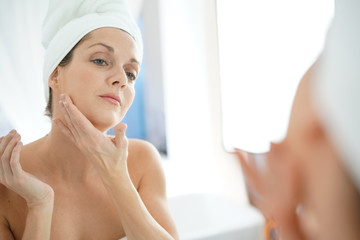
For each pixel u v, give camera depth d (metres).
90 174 0.78
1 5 1.95
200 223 1.47
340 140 0.13
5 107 2.00
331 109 0.13
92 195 0.77
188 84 2.38
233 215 1.24
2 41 1.96
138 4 2.61
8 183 0.61
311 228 0.15
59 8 0.71
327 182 0.14
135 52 0.70
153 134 2.92
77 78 0.65
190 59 2.32
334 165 0.13
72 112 0.62
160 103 2.88
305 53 0.18
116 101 0.66
